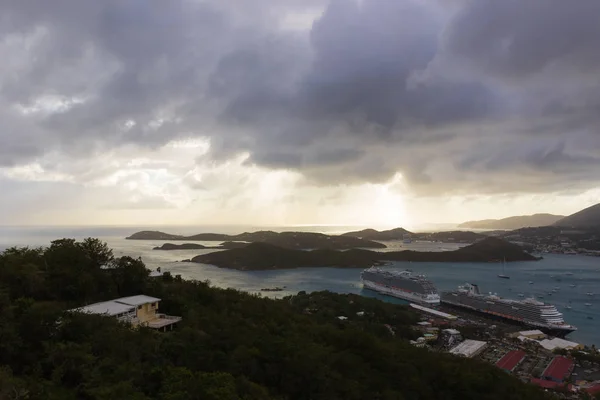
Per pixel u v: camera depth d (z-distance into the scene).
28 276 69.25
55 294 72.44
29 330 51.00
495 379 76.62
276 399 52.81
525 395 76.69
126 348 52.94
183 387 45.62
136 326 64.56
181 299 84.19
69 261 79.31
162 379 48.62
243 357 58.84
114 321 60.16
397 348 86.06
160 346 56.91
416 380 70.12
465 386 72.06
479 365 84.62
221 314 81.38
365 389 63.47
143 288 84.50
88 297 75.94
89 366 47.50
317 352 65.56
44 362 47.31
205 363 55.50
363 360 73.44
